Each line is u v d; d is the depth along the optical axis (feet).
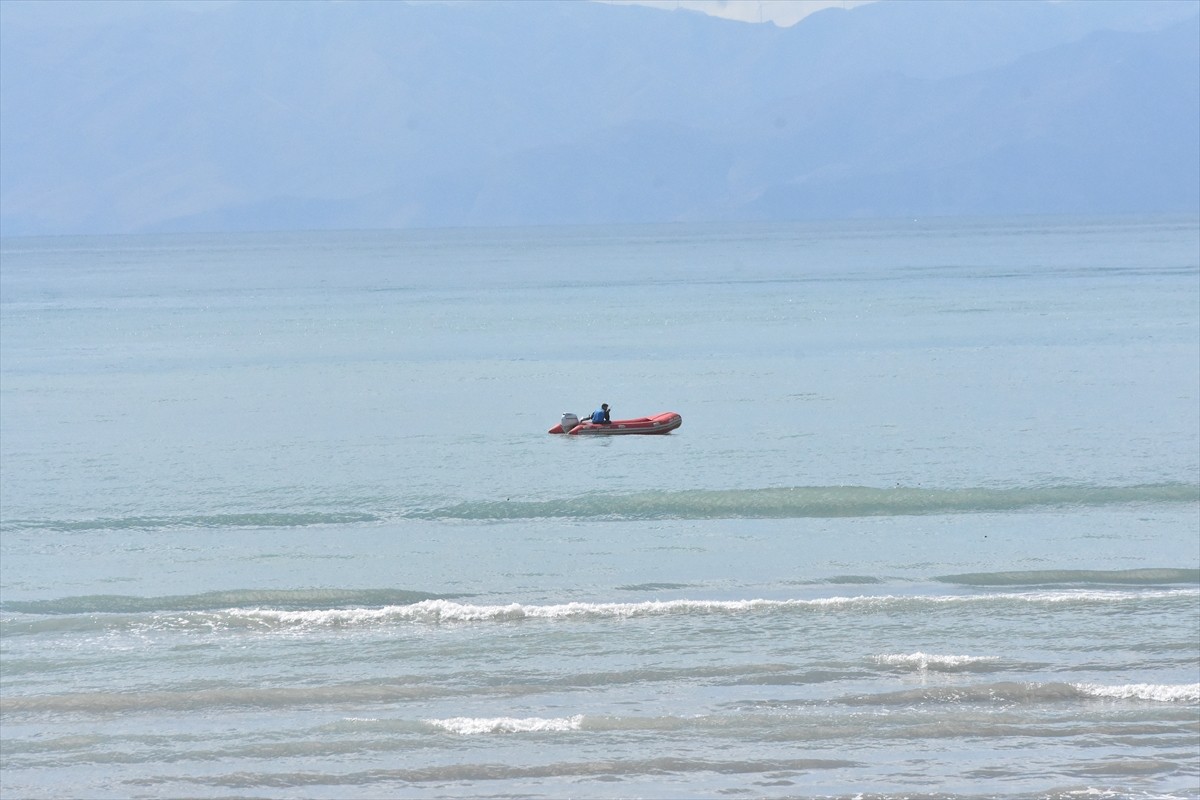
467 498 388.16
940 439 467.52
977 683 226.99
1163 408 524.52
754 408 557.74
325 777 195.21
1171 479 390.01
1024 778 192.85
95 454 467.52
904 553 315.37
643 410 565.53
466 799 188.24
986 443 456.86
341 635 256.73
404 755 202.08
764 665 236.84
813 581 293.02
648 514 364.99
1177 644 245.45
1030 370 655.76
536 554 321.93
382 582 297.94
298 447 482.28
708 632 255.91
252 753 203.21
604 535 341.21
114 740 208.23
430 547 330.54
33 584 297.94
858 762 198.70
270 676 234.99
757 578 296.51
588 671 235.61
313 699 223.92
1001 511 358.02
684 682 230.27
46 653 248.11
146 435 511.40
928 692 222.89
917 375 650.43
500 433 511.81
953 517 352.90
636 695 224.74
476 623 263.49
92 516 368.89
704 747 204.13
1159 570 293.64
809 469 420.36
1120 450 437.17
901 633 254.06
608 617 265.34
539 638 252.83
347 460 453.99
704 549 323.98
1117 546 317.83
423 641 252.21
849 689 225.97
